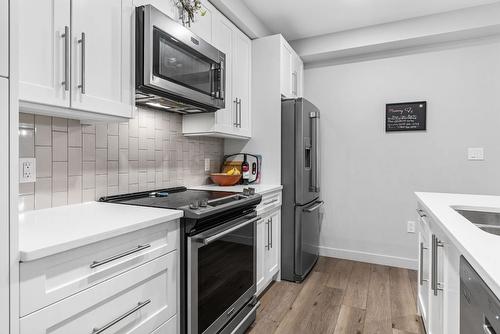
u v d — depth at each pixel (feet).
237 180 8.67
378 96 10.22
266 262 7.85
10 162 2.53
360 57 10.46
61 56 3.77
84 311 3.16
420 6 8.39
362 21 9.30
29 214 4.27
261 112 9.07
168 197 6.09
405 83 9.85
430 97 9.54
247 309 6.28
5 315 2.48
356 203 10.59
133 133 6.28
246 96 8.91
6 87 2.51
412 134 9.79
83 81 3.99
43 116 4.60
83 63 3.99
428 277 5.39
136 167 6.35
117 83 4.58
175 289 4.50
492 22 8.18
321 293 7.97
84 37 3.98
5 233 2.48
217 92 6.73
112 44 4.50
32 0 3.46
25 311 2.61
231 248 5.70
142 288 3.91
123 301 3.63
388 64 10.06
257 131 9.14
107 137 5.70
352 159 10.62
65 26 3.80
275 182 8.90
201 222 4.73
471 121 9.09
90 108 4.15
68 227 3.46
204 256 4.89
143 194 6.27
